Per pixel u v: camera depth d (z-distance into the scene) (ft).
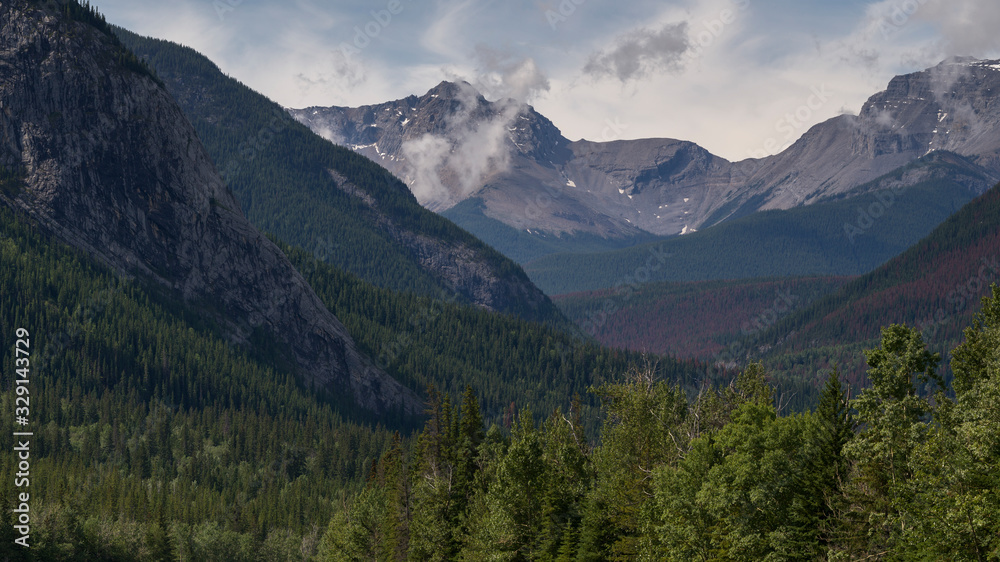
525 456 274.77
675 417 295.69
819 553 196.65
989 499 159.02
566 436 339.98
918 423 184.34
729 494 202.28
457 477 336.70
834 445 203.51
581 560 255.70
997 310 226.99
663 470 231.71
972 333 221.66
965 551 157.17
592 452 334.03
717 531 207.82
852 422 205.77
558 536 269.03
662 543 226.58
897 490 176.45
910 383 197.88
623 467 283.18
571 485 295.48
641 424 291.38
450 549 320.70
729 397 289.53
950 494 165.48
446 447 349.20
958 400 208.23
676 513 217.36
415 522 333.01
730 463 208.13
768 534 199.00
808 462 205.57
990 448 172.14
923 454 175.22
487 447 341.21
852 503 194.29
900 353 198.90
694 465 220.64
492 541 274.36
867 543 189.88
